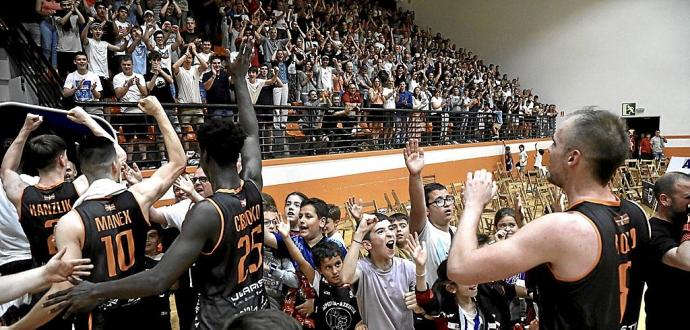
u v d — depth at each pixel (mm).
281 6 15273
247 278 2416
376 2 22531
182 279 3305
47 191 3113
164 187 2916
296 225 4414
